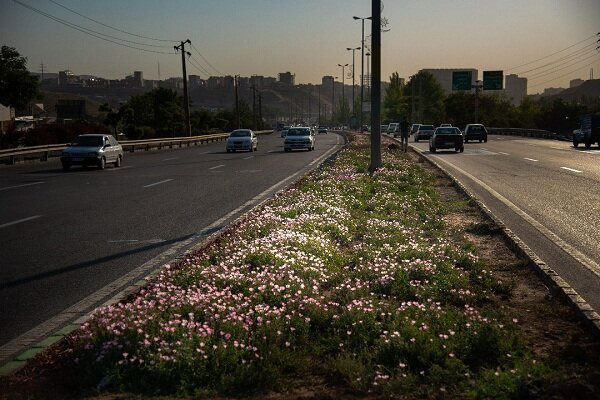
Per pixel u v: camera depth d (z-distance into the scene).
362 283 7.26
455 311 6.21
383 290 7.08
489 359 5.05
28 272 8.47
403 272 7.59
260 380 4.64
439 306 6.29
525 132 71.44
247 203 15.42
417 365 4.97
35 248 10.09
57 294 7.39
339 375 4.84
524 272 7.89
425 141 61.12
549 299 6.72
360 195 15.39
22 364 5.22
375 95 22.69
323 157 35.62
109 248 10.03
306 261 8.12
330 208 12.81
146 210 14.40
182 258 8.83
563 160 29.20
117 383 4.68
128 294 7.10
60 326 6.25
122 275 8.26
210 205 15.14
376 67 22.61
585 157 31.34
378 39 22.53
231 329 5.47
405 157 30.69
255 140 45.97
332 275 7.61
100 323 5.66
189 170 26.86
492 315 6.05
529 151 38.00
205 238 10.77
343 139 73.62
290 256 8.30
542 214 12.70
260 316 5.84
